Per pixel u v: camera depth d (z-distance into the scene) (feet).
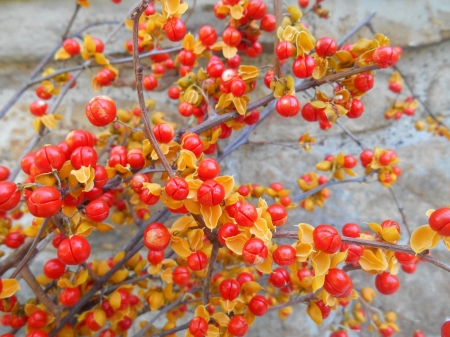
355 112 0.41
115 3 0.71
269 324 0.73
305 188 0.63
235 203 0.32
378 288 0.39
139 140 0.61
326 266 0.32
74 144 0.33
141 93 0.29
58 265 0.41
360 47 0.38
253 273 0.61
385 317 0.68
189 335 0.38
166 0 0.33
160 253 0.45
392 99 0.73
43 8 0.73
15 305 0.48
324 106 0.39
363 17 0.70
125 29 0.73
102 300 0.46
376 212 0.72
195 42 0.51
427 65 0.72
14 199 0.30
